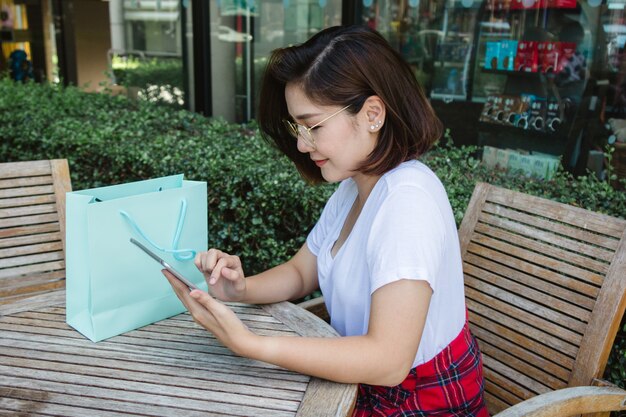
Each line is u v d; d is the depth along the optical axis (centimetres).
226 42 540
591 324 154
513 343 174
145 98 610
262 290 160
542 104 377
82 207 138
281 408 118
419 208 126
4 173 198
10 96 480
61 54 740
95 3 666
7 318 155
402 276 119
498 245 181
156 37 591
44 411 117
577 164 366
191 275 158
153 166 310
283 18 503
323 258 153
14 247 197
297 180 274
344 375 120
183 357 137
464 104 414
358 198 154
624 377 200
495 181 289
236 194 287
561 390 137
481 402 146
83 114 448
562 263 164
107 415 116
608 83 349
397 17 430
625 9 337
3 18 789
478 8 396
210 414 116
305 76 129
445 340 139
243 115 548
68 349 140
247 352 122
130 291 146
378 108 130
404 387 137
